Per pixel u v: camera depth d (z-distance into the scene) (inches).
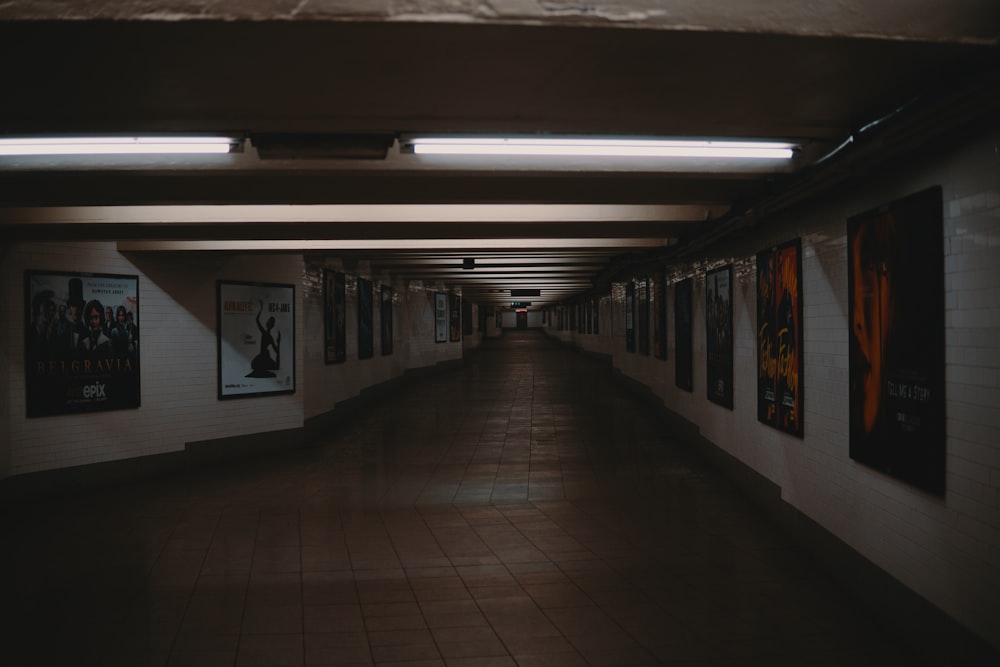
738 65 127.3
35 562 247.0
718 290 377.1
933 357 161.2
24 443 333.4
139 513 314.2
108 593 216.5
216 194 246.7
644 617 195.8
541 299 1659.7
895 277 178.2
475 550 257.9
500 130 169.6
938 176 158.9
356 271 645.3
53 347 345.7
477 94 141.7
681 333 482.9
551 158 192.7
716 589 216.8
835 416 221.8
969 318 148.6
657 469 394.9
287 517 306.0
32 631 188.1
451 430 543.5
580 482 366.0
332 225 347.9
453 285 1144.8
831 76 134.0
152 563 245.3
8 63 122.1
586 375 1026.1
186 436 410.0
